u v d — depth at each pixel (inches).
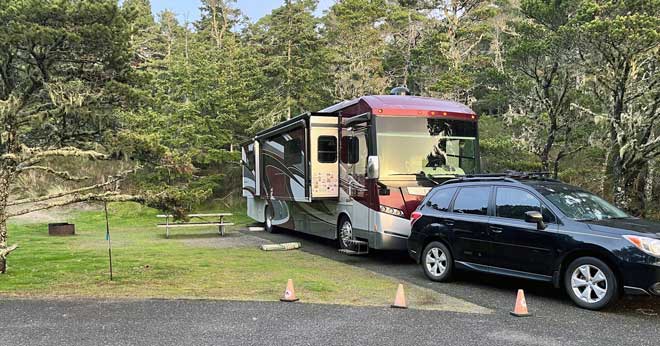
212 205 1014.4
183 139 880.9
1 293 295.4
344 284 327.6
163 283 327.9
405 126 419.5
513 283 329.4
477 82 901.8
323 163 487.5
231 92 973.8
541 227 278.1
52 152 336.8
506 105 926.4
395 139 415.8
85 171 767.7
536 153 647.8
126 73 354.6
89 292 299.0
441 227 333.4
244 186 820.6
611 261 250.7
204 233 692.7
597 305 253.6
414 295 293.4
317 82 992.2
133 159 366.9
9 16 299.9
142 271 374.6
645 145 506.9
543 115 636.1
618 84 508.4
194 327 223.3
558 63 568.1
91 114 343.3
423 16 1234.0
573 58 542.9
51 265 400.5
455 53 1113.4
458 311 253.8
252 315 243.6
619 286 249.3
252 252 494.6
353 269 392.2
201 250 508.1
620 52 481.1
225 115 940.6
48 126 361.4
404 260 439.8
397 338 207.2
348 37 1016.2
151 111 901.8
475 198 323.0
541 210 285.1
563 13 558.3
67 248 518.6
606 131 566.6
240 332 215.8
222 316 241.8
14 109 323.9
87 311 252.1
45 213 973.2
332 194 487.5
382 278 351.9
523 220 291.0
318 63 999.0
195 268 389.7
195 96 964.6
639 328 223.6
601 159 642.2
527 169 681.0
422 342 201.9
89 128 371.9
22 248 516.1
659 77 503.2
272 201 677.9
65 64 344.5
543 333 215.2
